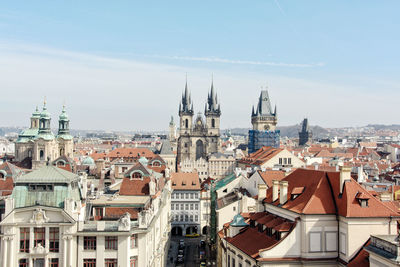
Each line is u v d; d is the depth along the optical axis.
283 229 61.50
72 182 69.94
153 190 95.56
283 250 60.25
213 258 122.25
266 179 104.06
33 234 64.94
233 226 77.56
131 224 69.62
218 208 109.88
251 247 67.00
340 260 59.22
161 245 103.50
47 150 195.88
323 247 60.19
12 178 97.44
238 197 111.31
